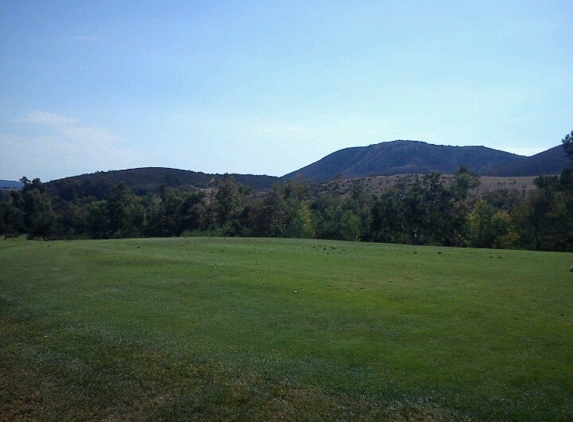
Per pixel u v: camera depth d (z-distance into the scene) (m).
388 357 10.53
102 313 14.55
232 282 19.39
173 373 9.91
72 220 94.06
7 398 9.20
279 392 9.02
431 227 68.81
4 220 86.50
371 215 73.12
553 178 65.56
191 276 21.00
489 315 13.95
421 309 14.70
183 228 88.00
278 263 25.59
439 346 11.23
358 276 21.06
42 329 13.01
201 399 8.88
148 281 19.89
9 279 20.78
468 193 85.56
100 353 11.08
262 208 82.25
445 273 22.08
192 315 14.20
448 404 8.46
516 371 9.70
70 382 9.74
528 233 62.09
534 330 12.38
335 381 9.38
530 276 21.11
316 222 75.88
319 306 15.16
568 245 59.84
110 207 86.38
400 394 8.83
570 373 9.57
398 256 29.98
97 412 8.62
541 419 7.96
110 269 23.55
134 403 8.86
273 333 12.34
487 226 64.00
